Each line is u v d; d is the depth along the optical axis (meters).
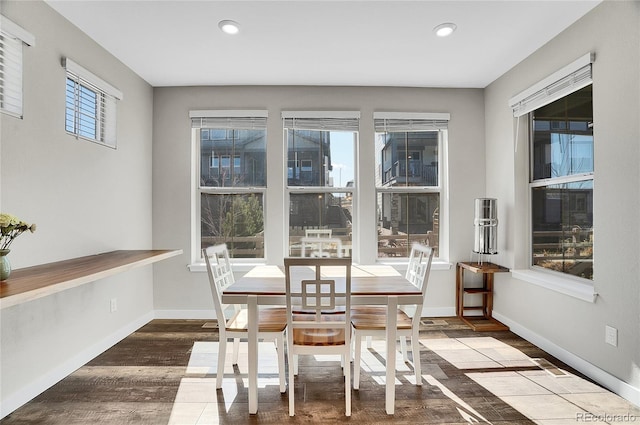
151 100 3.47
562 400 2.00
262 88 3.51
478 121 3.61
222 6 2.20
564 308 2.49
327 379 2.27
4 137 1.88
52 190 2.21
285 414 1.88
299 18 2.33
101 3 2.16
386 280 2.26
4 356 1.87
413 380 2.24
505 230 3.25
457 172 3.60
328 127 3.52
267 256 3.51
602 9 2.15
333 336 1.95
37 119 2.09
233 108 3.50
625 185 1.99
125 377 2.29
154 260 2.50
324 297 1.90
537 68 2.79
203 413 1.89
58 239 2.26
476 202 3.29
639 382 1.91
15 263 1.95
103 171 2.73
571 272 2.62
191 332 3.12
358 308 2.48
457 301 3.53
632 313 1.95
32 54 2.05
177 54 2.83
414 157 3.67
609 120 2.10
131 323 3.11
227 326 2.13
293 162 3.60
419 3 2.17
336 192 3.62
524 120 3.11
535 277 2.77
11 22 1.87
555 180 2.75
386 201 3.64
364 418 1.85
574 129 2.56
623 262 2.00
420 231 3.67
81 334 2.46
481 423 1.80
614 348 2.07
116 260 2.31
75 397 2.04
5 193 1.88
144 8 2.21
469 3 2.18
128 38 2.59
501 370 2.38
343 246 3.62
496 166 3.40
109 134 2.84
